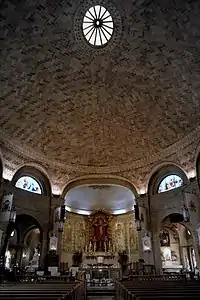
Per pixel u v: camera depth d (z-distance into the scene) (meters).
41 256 17.36
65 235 22.44
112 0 13.09
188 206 15.65
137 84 16.70
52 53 14.68
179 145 17.77
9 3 11.69
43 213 18.48
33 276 13.80
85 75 16.41
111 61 15.66
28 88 15.89
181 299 2.97
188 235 22.67
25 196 17.86
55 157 19.55
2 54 13.50
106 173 20.48
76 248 22.55
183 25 12.91
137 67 15.73
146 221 18.39
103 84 17.03
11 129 16.83
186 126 17.05
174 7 12.39
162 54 14.66
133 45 14.66
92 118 18.77
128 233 22.98
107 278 19.48
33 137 18.12
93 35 14.66
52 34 13.77
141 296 3.30
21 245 20.58
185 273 16.11
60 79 16.23
